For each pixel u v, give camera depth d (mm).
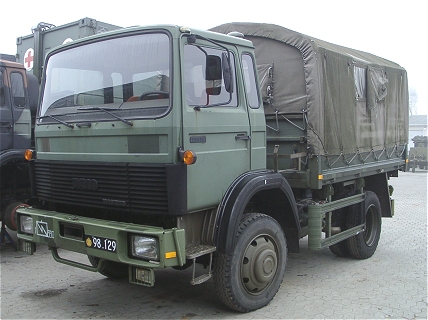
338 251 6934
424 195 15219
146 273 3834
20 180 7824
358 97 6570
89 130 4375
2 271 6195
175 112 3883
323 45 5891
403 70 8250
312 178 5574
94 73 4559
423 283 5695
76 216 4430
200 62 4230
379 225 7266
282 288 5480
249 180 4496
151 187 3941
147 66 4152
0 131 7195
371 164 6961
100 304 4945
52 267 6387
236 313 4656
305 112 5625
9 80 7332
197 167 4098
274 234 4832
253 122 4789
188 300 5066
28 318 4555
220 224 4230
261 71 5953
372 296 5199
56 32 8969
